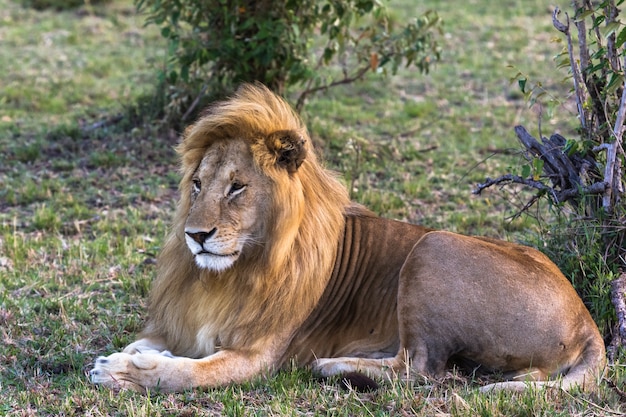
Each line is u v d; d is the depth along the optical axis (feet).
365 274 31.30
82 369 30.55
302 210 29.32
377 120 69.15
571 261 33.73
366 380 28.17
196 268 30.01
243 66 56.90
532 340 28.55
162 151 58.75
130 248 43.91
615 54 34.50
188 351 30.91
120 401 27.14
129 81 78.13
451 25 98.84
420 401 27.02
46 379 29.86
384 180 55.57
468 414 25.98
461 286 28.81
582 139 35.58
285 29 55.36
